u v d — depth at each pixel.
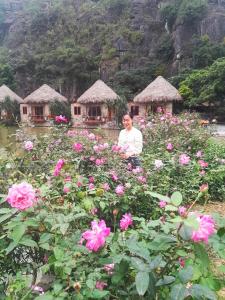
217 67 21.23
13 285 1.63
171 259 1.44
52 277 1.82
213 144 7.46
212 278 1.46
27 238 1.60
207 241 1.35
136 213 3.12
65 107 24.88
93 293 1.41
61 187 2.56
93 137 4.52
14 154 3.41
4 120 25.33
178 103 23.48
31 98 25.77
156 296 1.35
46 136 4.38
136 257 1.44
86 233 1.47
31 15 50.62
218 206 4.48
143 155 5.34
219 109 21.59
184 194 4.04
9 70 37.06
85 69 33.81
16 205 1.55
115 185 3.31
